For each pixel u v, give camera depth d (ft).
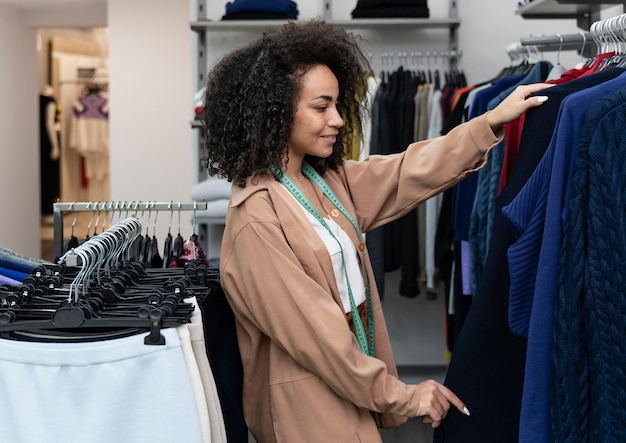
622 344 4.17
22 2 19.12
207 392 4.45
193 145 12.01
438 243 10.07
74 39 29.43
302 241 4.84
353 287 5.18
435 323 12.74
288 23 5.13
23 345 4.05
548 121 4.78
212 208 10.87
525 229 4.63
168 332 4.06
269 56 4.92
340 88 5.45
